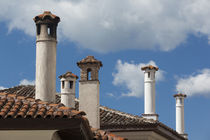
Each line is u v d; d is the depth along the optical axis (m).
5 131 15.67
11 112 15.86
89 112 23.42
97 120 23.33
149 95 32.62
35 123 15.62
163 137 28.52
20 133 15.62
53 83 20.55
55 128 15.59
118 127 27.02
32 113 15.77
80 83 23.75
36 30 20.86
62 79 29.16
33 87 30.38
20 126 15.62
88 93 23.56
